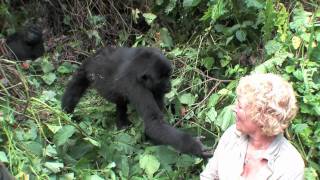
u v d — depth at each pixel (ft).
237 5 11.43
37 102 10.19
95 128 10.21
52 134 9.78
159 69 9.66
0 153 8.53
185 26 13.17
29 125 9.80
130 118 10.68
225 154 6.33
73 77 11.05
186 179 9.37
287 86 5.90
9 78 11.10
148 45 13.12
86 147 9.59
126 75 9.88
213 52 11.48
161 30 12.80
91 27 14.10
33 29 13.56
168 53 11.78
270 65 9.74
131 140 9.93
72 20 14.51
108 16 14.38
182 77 11.11
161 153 9.35
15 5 15.28
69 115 10.50
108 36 14.28
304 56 10.04
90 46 14.16
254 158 6.14
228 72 10.85
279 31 10.33
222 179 6.29
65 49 13.89
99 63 10.60
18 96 10.84
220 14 11.03
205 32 12.03
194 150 8.78
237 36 11.21
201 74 11.09
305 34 10.05
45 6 14.99
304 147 9.27
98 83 10.53
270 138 6.07
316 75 9.85
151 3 13.70
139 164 9.23
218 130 9.49
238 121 6.07
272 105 5.74
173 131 9.09
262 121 5.82
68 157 9.27
